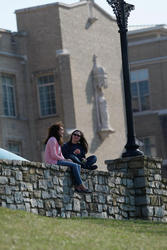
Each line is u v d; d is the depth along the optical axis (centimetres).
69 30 12400
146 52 15225
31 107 12162
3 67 11738
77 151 4778
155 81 15150
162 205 5319
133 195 5156
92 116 12669
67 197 4472
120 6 5375
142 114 15162
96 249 3250
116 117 13238
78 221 4203
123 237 3744
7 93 11812
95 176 4762
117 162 5278
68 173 4516
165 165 14925
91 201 4691
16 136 11825
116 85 13375
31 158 12025
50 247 3127
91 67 12825
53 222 3853
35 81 12244
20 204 4075
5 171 3997
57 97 12219
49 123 12156
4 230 3272
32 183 4191
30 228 3466
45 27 12244
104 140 12825
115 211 4916
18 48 12131
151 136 15088
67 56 12206
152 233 4103
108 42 13312
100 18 13162
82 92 12512
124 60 5297
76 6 12619
